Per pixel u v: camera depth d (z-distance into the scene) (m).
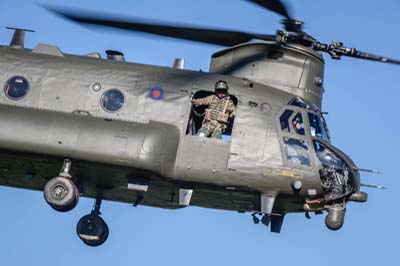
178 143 65.00
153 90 66.69
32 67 67.75
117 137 63.88
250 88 67.69
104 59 69.44
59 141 63.44
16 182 70.62
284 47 69.62
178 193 67.56
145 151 63.47
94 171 65.31
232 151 65.12
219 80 67.56
